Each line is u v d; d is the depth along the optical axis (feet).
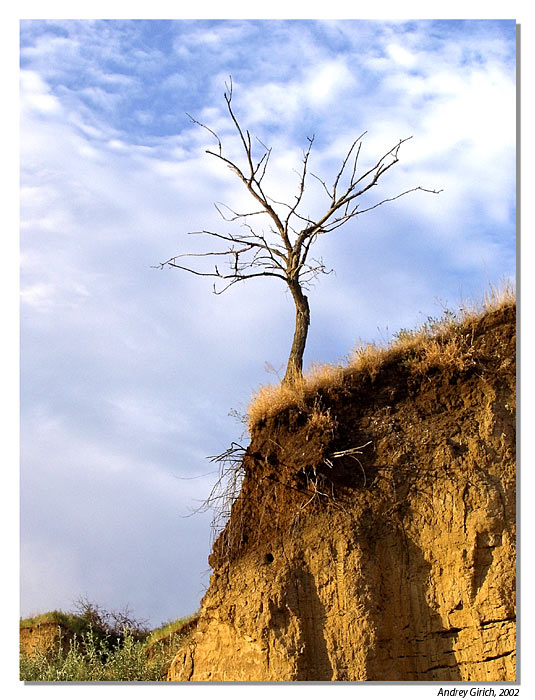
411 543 38.88
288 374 45.78
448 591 37.81
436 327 44.91
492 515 37.99
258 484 42.22
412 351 44.45
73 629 72.08
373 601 37.81
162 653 54.08
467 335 43.14
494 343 42.91
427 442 40.63
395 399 42.86
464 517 38.27
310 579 38.88
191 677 39.65
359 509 39.50
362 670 36.91
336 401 42.93
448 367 42.29
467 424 40.70
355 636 37.40
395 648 37.55
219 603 40.29
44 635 70.18
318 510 40.16
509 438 39.96
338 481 40.60
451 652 37.42
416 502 39.40
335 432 41.70
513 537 37.83
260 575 39.50
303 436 41.96
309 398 43.37
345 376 43.96
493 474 39.14
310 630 38.17
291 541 39.83
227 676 38.65
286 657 37.47
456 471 39.34
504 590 37.17
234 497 42.09
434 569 38.40
